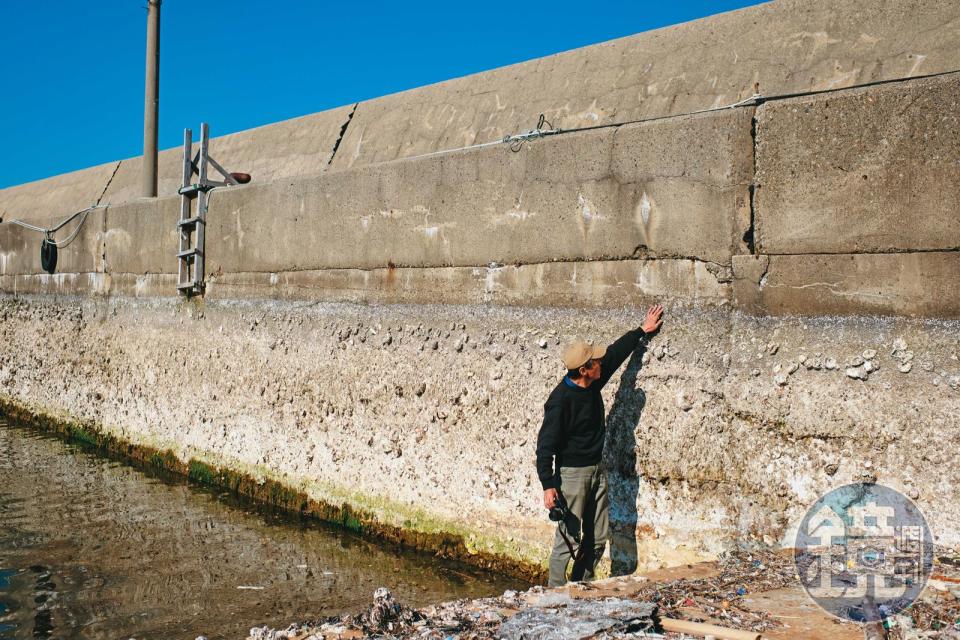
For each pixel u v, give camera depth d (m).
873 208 4.30
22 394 12.13
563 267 5.57
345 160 10.05
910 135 4.20
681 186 4.96
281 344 7.73
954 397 4.04
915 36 5.70
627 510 5.07
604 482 4.88
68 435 10.98
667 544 4.88
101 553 6.30
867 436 4.26
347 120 10.55
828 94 4.48
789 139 4.57
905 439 4.15
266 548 6.41
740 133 4.73
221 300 8.55
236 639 4.70
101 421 10.32
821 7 6.33
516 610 3.92
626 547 5.07
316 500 7.22
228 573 5.84
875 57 5.83
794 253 4.55
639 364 5.09
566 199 5.55
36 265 11.94
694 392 4.84
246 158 12.04
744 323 4.71
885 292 4.27
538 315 5.70
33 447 10.28
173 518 7.24
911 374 4.16
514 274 5.86
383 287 6.83
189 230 9.01
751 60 6.54
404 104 9.85
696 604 3.70
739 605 3.65
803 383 4.48
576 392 4.72
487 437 5.88
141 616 5.07
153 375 9.41
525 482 5.62
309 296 7.53
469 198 6.15
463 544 6.00
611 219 5.30
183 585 5.61
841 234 4.39
